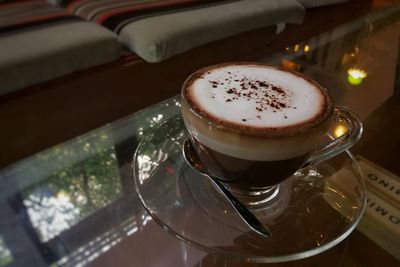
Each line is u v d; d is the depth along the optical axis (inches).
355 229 8.3
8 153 17.3
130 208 8.9
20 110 16.8
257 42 26.5
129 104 20.6
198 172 9.1
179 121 11.1
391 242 7.9
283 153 6.6
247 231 7.5
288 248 7.2
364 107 12.5
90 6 22.8
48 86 17.3
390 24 21.5
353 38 19.4
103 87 19.0
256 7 25.1
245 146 6.4
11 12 20.3
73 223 8.6
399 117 11.9
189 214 7.9
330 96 7.6
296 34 30.1
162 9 22.2
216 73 8.2
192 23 21.1
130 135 11.1
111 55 18.9
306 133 6.4
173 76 21.8
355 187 8.8
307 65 16.3
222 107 6.9
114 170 10.0
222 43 23.8
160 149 9.9
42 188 9.4
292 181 9.0
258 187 8.0
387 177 9.1
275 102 7.1
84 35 18.2
